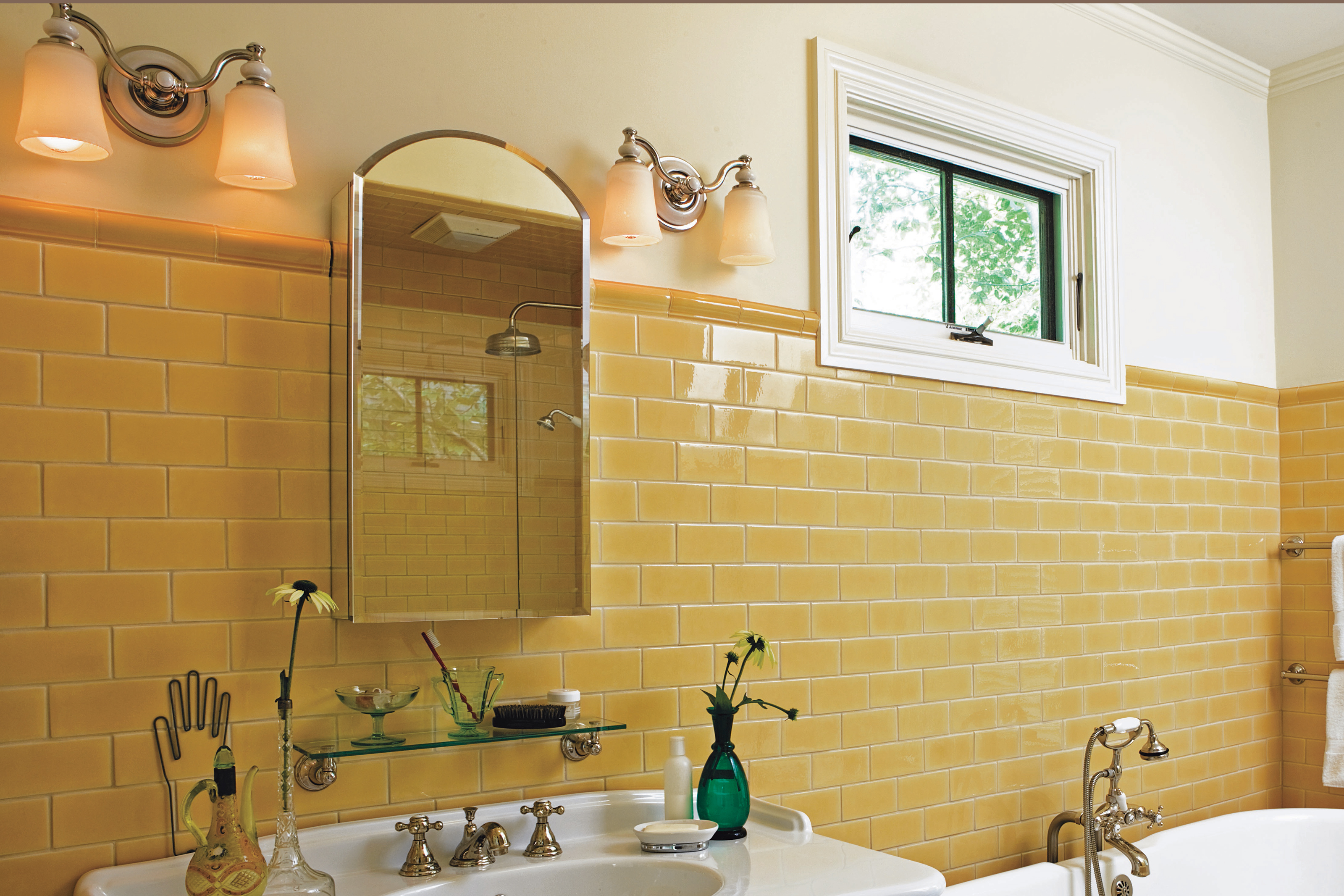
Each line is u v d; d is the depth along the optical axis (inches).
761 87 99.5
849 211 105.3
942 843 105.2
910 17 111.3
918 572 105.7
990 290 121.7
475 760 79.0
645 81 92.2
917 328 112.5
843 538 100.3
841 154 103.5
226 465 71.2
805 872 70.0
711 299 93.4
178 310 70.2
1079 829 117.3
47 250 66.3
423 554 74.9
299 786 71.9
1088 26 128.0
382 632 75.9
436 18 81.7
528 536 79.8
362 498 72.5
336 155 76.8
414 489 74.8
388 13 79.7
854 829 98.7
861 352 103.0
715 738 83.1
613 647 85.9
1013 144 118.3
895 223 113.5
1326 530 140.4
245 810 60.5
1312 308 143.6
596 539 85.7
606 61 90.1
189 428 70.1
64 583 65.6
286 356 73.9
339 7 77.7
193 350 70.5
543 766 81.9
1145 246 131.3
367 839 71.3
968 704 108.7
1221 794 133.6
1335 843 122.6
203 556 70.0
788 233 100.1
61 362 66.3
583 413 83.1
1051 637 116.7
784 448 97.1
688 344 92.0
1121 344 126.2
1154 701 126.9
